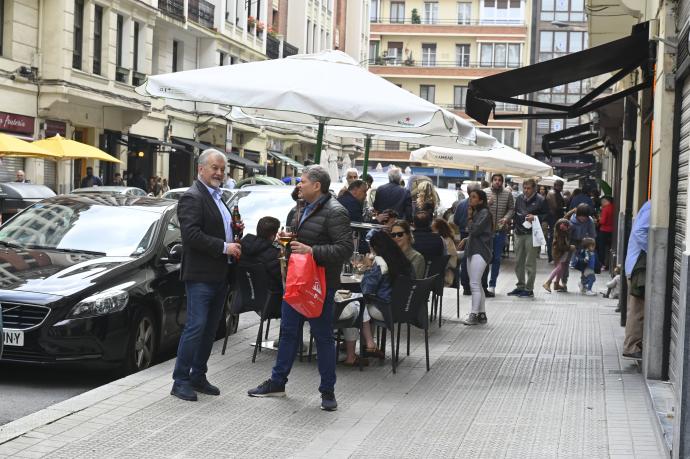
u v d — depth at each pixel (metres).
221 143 52.66
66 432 7.40
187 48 48.31
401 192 17.20
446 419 8.32
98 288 9.77
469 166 30.62
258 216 16.23
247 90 11.33
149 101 41.84
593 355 11.72
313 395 9.13
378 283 10.36
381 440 7.58
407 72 95.69
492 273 18.97
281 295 10.65
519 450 7.32
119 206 11.61
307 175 8.45
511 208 19.08
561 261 19.94
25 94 34.56
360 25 81.88
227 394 8.98
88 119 38.56
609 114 20.50
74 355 9.48
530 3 92.81
